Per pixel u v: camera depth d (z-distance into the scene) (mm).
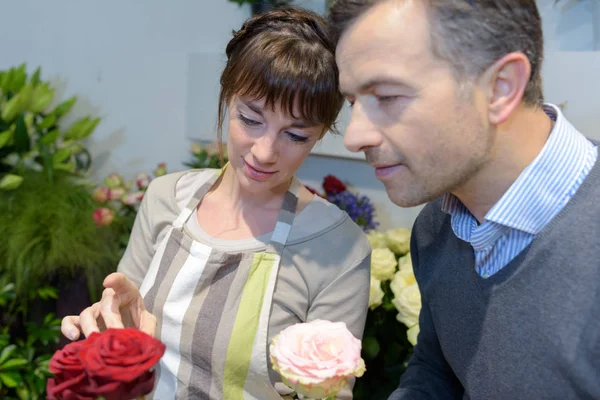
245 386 1007
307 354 654
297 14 947
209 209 1106
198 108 2221
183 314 1011
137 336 583
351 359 654
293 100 896
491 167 697
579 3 1426
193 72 2217
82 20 2096
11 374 1524
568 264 676
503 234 733
